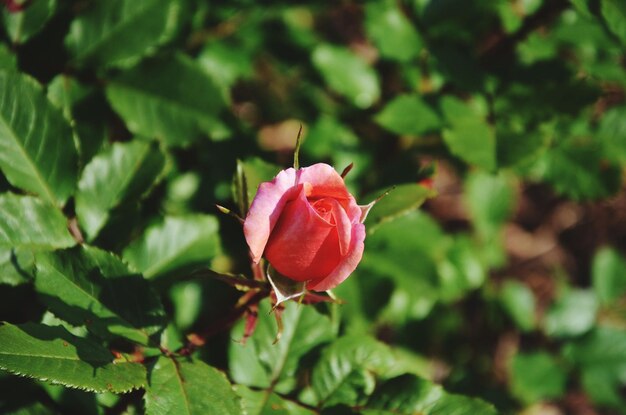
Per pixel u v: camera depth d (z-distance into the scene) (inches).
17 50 22.0
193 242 21.5
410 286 24.4
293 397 20.7
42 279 19.2
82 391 20.3
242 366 21.0
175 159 25.9
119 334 19.3
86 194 21.0
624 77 25.0
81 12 22.5
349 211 18.0
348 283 24.0
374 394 20.6
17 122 20.4
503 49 25.0
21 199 20.0
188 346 19.6
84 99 22.6
